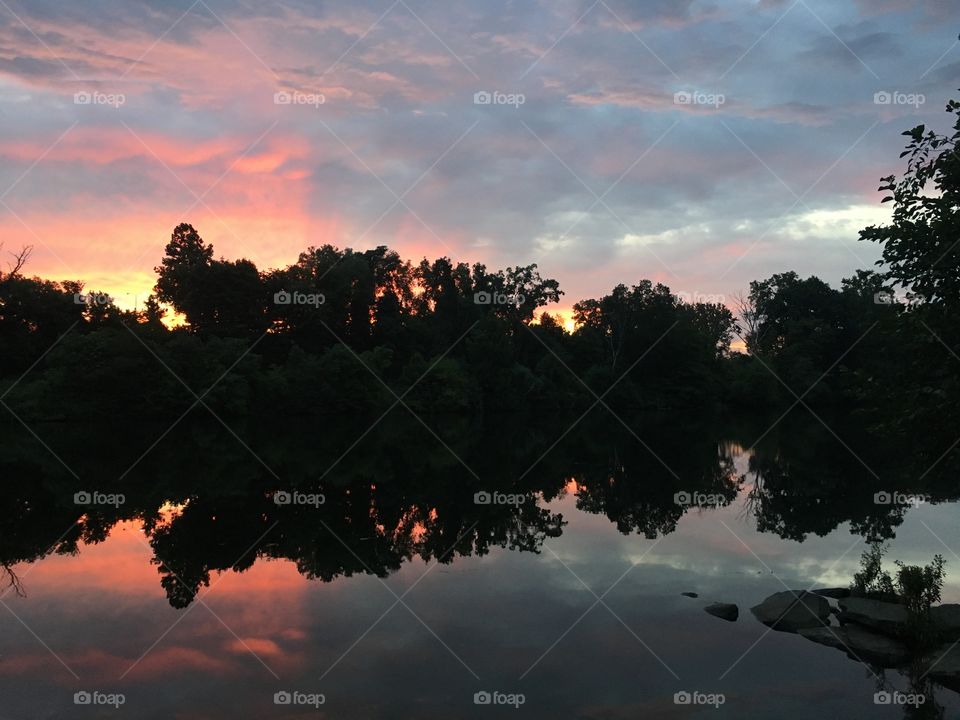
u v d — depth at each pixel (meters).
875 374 8.47
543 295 86.06
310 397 57.28
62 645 9.72
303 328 66.81
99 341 47.69
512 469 29.61
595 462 32.19
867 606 10.45
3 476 25.38
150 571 13.45
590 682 8.47
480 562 14.24
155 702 7.96
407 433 47.88
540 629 10.33
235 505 20.27
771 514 19.19
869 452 35.41
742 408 77.12
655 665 8.99
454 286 79.56
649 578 13.07
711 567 13.84
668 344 78.38
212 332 59.53
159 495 21.81
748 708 7.80
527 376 70.12
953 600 11.20
